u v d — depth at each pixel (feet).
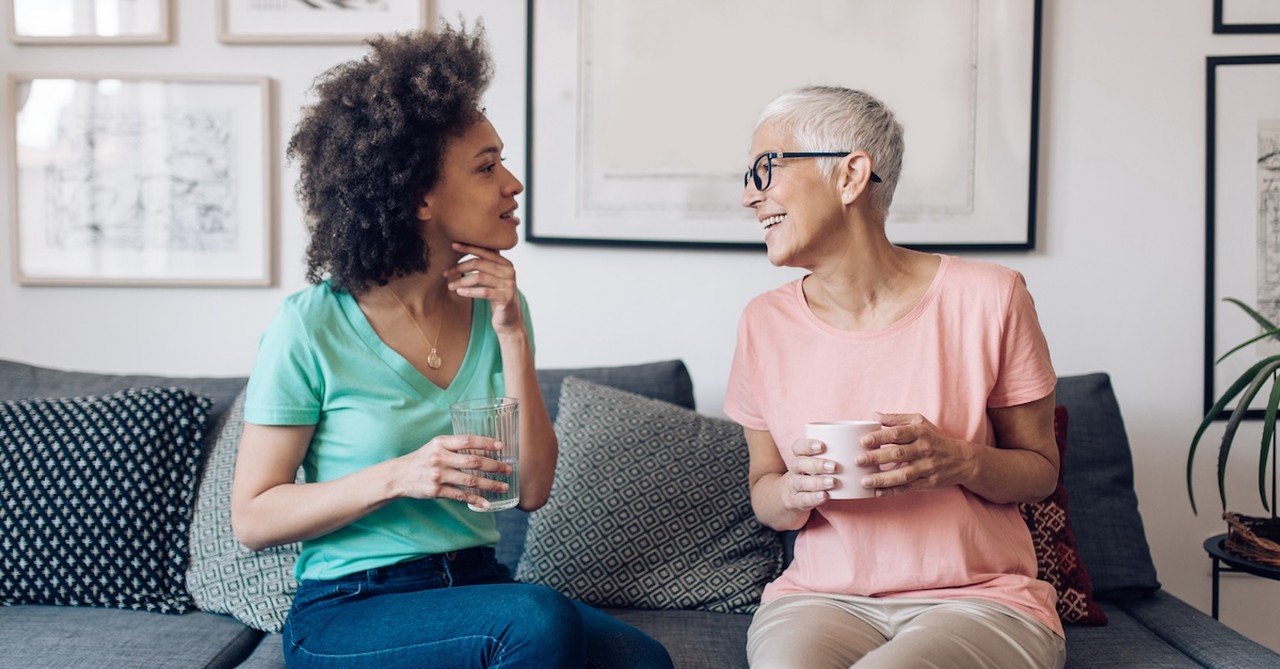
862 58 7.34
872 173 4.76
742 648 5.21
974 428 4.78
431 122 4.44
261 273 7.64
